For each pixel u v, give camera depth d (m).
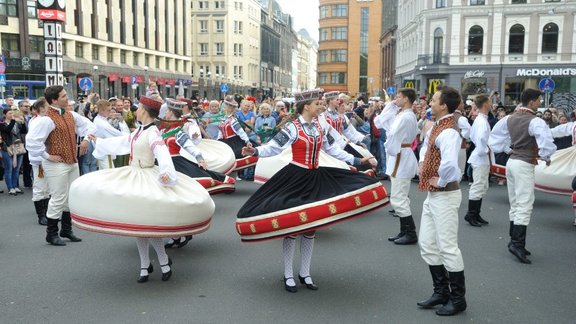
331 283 5.71
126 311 4.89
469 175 13.79
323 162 8.08
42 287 5.50
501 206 10.23
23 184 12.65
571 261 6.62
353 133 8.75
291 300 5.21
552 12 38.94
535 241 7.59
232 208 9.58
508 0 39.91
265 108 13.45
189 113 8.66
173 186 5.47
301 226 5.02
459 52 41.34
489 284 5.74
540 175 8.81
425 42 43.00
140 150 5.52
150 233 5.19
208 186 7.97
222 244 7.21
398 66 57.38
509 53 40.50
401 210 7.37
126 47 52.53
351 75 105.88
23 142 11.46
